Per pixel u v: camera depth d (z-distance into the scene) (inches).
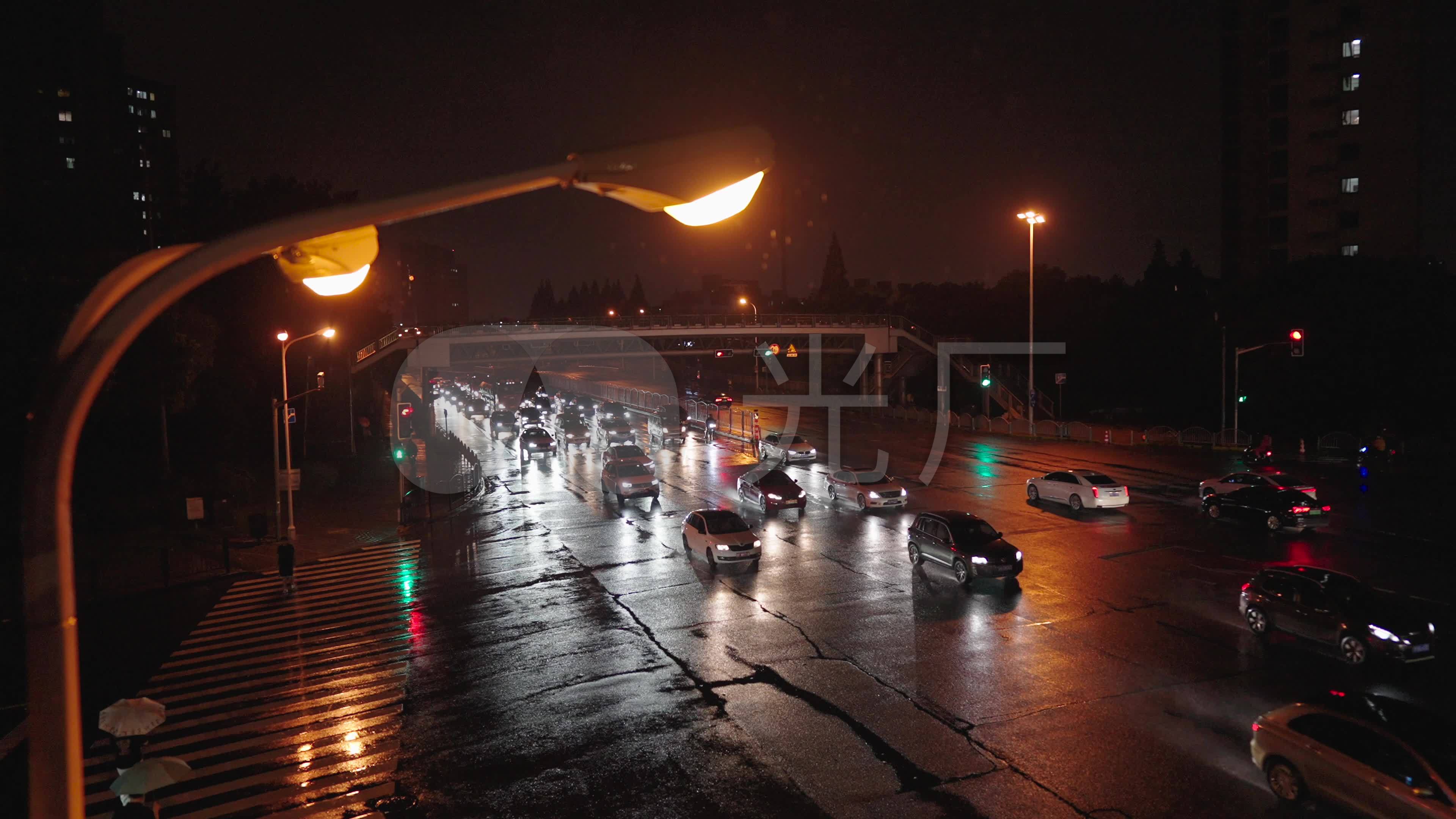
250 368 2016.5
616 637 681.0
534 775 453.4
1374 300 2037.4
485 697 566.6
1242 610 649.6
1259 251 2847.0
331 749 498.0
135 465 1517.0
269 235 112.6
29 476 112.8
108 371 112.6
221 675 636.1
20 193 1472.7
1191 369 2529.5
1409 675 549.0
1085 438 2023.9
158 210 2448.3
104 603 872.3
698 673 592.4
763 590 801.6
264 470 1802.4
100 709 582.2
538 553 1025.5
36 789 116.6
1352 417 2011.6
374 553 1083.9
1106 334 2891.2
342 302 2438.5
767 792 422.9
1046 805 401.7
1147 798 406.0
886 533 1048.2
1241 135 2874.0
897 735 481.4
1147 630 652.1
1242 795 406.3
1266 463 1524.4
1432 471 1446.9
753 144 118.8
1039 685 547.8
